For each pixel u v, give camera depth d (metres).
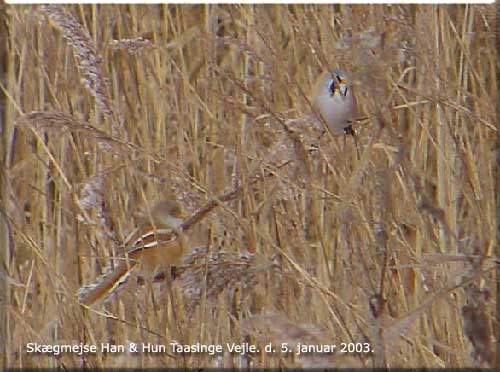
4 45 6.02
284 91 5.69
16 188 5.83
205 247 4.57
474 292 4.40
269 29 5.91
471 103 5.60
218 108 5.77
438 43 5.57
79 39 4.90
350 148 4.93
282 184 4.81
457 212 5.27
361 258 4.45
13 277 5.52
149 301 4.89
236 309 5.00
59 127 4.83
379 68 4.55
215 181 5.61
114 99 5.71
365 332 4.38
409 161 5.09
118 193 5.23
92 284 4.75
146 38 6.07
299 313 4.84
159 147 5.72
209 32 6.03
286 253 4.93
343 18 5.75
